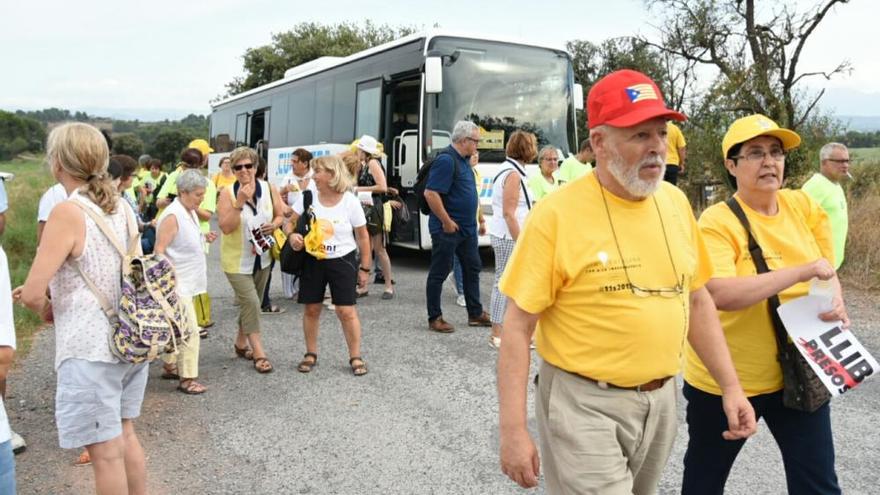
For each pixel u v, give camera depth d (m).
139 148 47.84
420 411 5.00
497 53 10.92
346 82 13.12
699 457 2.88
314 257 5.75
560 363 2.32
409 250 14.31
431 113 10.43
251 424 4.80
